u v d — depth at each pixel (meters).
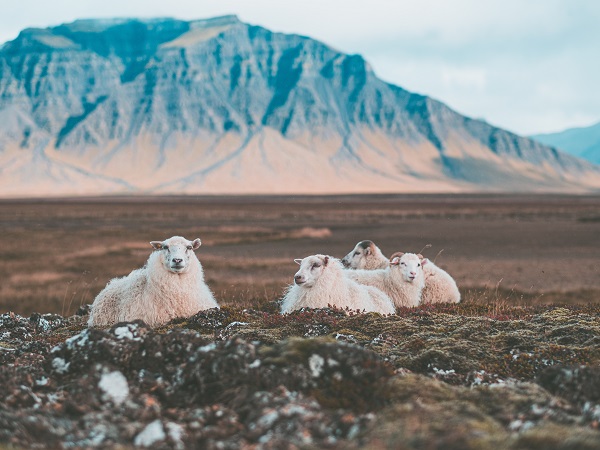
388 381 6.09
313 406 5.48
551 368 6.73
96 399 5.95
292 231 64.81
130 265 38.56
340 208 137.12
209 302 13.12
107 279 32.47
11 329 11.94
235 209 134.00
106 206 156.12
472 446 4.41
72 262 40.06
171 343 6.90
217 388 6.04
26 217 100.38
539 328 9.66
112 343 6.78
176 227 73.94
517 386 6.35
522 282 29.36
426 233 62.00
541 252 44.28
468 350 8.26
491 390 6.05
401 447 4.41
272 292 22.73
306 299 12.53
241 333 9.35
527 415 5.44
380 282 15.07
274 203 182.00
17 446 4.80
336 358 6.25
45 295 27.69
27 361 7.67
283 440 4.82
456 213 104.38
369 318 10.22
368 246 17.22
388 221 85.50
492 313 12.80
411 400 5.73
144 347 6.84
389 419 5.08
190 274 12.63
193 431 5.30
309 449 4.61
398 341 8.95
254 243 53.00
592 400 6.05
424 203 175.00
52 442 5.04
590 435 4.57
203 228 69.62
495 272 33.28
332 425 5.18
